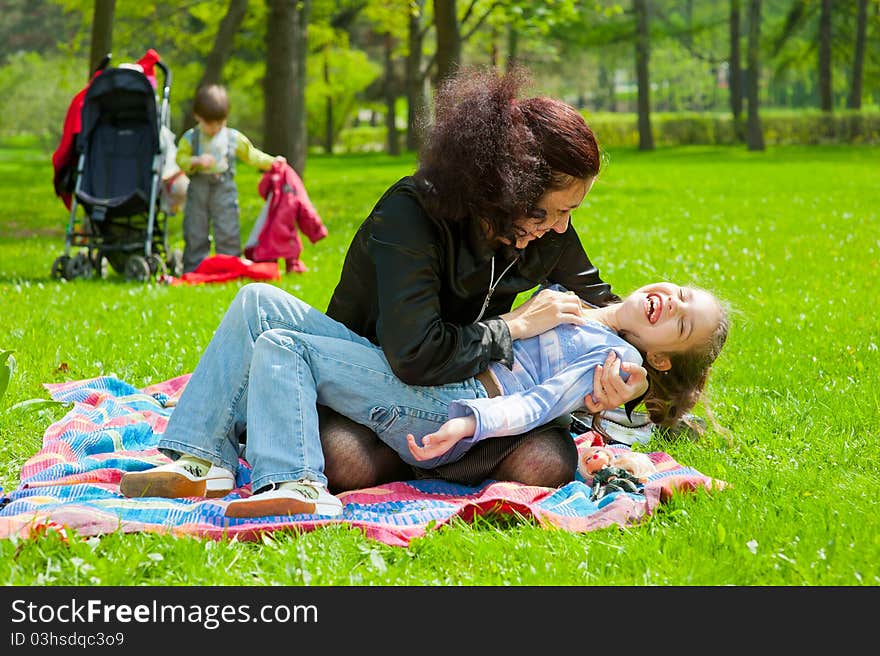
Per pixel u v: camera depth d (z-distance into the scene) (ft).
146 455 14.80
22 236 52.60
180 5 106.11
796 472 14.23
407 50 148.05
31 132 191.83
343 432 13.67
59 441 15.06
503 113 12.28
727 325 15.26
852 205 63.31
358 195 77.66
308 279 35.81
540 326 14.05
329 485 13.78
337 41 145.79
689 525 11.98
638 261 37.70
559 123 12.38
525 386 13.87
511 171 12.07
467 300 13.74
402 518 12.34
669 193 76.28
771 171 104.12
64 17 188.14
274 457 12.64
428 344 12.82
